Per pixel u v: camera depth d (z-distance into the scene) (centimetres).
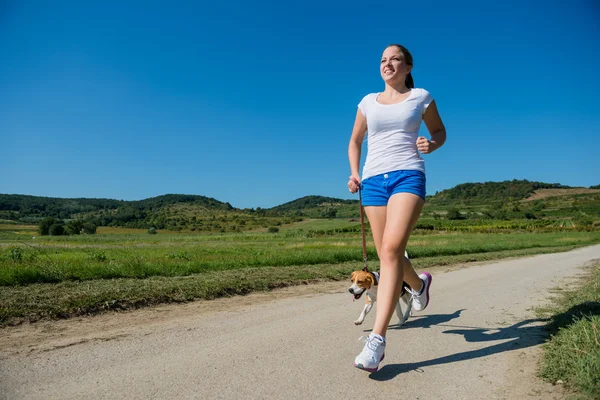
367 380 323
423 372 342
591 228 7581
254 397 288
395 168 350
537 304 643
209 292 734
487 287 860
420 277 486
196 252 1986
